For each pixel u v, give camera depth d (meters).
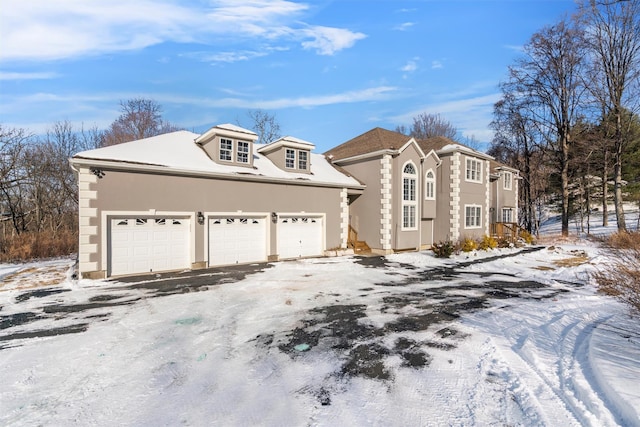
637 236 11.08
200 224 12.96
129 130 36.72
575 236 25.23
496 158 39.31
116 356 5.09
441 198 20.62
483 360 4.91
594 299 8.65
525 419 3.38
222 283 10.34
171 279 10.88
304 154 17.75
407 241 18.73
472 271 13.02
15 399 3.89
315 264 14.20
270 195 15.06
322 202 17.08
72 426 3.39
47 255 16.70
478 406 3.67
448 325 6.55
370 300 8.47
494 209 26.58
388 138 20.27
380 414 3.55
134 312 7.35
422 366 4.74
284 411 3.62
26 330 6.23
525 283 10.78
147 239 11.84
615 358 4.53
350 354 5.18
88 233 10.59
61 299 8.43
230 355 5.15
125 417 3.53
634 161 29.23
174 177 12.34
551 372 4.42
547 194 39.47
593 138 24.94
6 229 23.75
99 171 10.80
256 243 14.73
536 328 6.28
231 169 14.09
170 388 4.14
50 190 26.42
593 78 23.55
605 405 3.45
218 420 3.46
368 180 19.00
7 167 22.28
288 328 6.38
